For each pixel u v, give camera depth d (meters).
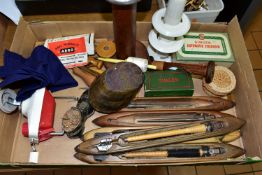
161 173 1.13
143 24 0.77
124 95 0.60
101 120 0.69
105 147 0.63
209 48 0.77
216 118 0.69
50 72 0.70
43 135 0.66
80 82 0.77
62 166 0.58
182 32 0.65
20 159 0.68
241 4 0.89
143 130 0.66
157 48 0.73
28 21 0.79
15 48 0.72
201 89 0.77
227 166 1.15
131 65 0.60
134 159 0.64
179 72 0.73
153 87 0.70
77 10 0.83
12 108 0.68
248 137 0.69
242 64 0.73
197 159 0.64
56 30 0.81
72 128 0.65
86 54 0.76
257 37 1.44
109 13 0.85
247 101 0.71
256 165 1.15
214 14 0.85
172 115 0.70
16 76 0.65
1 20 0.83
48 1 0.77
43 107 0.66
